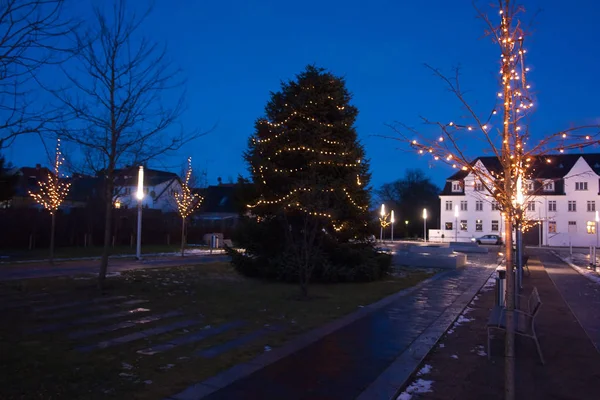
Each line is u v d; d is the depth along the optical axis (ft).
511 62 16.08
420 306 36.09
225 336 25.49
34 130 18.54
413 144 16.33
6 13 17.04
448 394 17.70
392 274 59.41
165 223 121.39
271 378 18.71
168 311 31.99
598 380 19.38
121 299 35.88
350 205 50.65
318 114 51.88
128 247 101.19
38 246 88.69
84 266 57.88
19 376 17.90
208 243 119.75
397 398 17.24
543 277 61.11
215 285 45.27
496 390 18.15
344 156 50.62
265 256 51.29
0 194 83.05
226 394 16.84
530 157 15.84
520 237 45.27
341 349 23.18
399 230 228.63
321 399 16.61
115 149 38.96
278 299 37.83
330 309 34.06
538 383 18.98
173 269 58.39
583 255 117.39
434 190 285.64
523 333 21.97
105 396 16.25
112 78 38.09
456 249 117.60
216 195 193.26
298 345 23.79
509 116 15.56
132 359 20.80
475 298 42.01
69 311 31.07
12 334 24.66
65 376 18.08
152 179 142.61
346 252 50.83
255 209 51.70
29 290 38.58
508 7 15.64
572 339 26.32
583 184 174.29
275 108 53.31
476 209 189.16
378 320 30.45
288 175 50.75
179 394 16.70
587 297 43.06
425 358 22.22
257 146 52.60
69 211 103.14
